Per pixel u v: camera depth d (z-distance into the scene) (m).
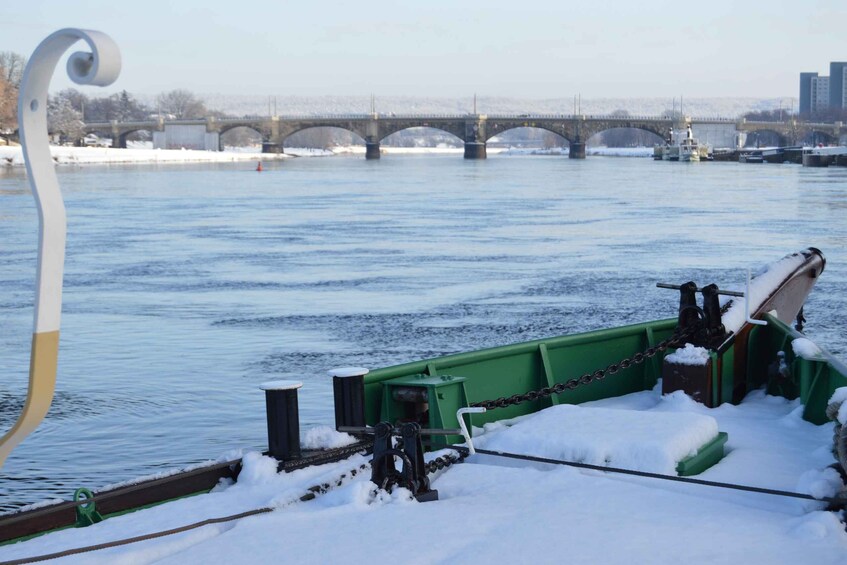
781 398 10.21
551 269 40.25
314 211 75.88
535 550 5.46
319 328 27.80
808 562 5.31
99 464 15.89
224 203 86.44
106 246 50.72
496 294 33.72
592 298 32.81
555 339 10.04
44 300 2.80
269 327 27.92
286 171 170.75
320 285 36.19
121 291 34.91
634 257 44.22
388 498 6.39
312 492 6.64
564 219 66.25
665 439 7.15
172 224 64.38
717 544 5.56
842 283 35.03
